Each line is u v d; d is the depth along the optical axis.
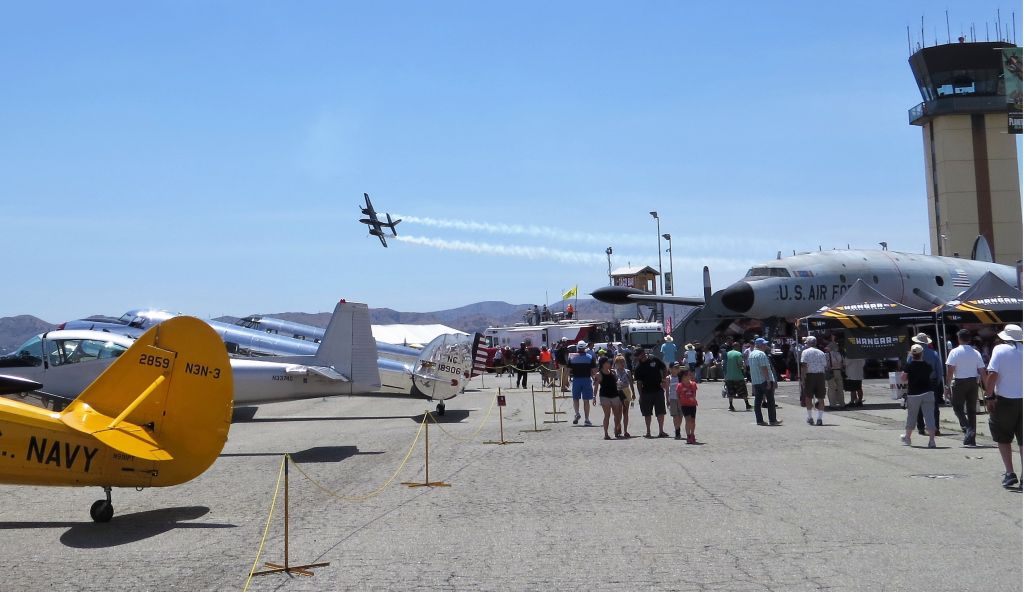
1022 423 10.40
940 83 69.69
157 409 9.83
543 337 66.44
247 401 19.59
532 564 7.49
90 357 20.39
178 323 9.98
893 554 7.54
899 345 23.94
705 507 9.85
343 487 12.01
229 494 11.55
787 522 8.95
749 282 39.69
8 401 9.52
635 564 7.41
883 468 12.49
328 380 19.92
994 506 9.52
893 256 42.97
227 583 7.09
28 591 6.90
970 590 6.45
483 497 10.87
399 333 64.12
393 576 7.20
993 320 24.86
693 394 16.22
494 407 27.86
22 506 10.72
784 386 32.72
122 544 8.59
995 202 69.94
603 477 12.28
